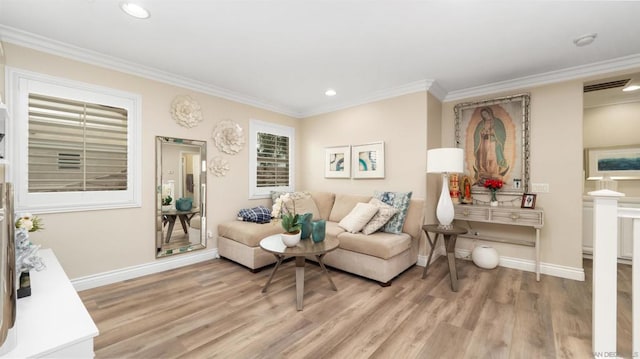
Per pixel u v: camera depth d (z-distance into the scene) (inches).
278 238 113.0
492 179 135.6
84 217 103.2
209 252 142.1
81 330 44.3
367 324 79.9
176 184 129.3
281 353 66.7
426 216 133.9
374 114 154.0
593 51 101.6
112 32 89.7
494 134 136.6
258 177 167.2
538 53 103.5
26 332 43.3
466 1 73.3
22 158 90.0
